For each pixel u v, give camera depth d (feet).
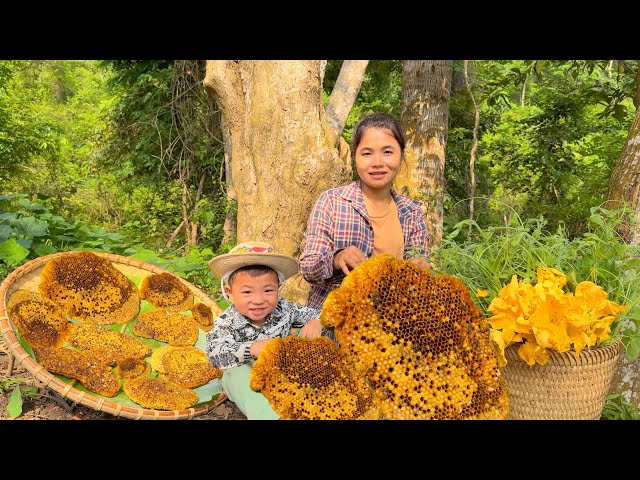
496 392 6.15
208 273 14.94
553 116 32.42
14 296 8.72
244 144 13.03
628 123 32.32
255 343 7.74
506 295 6.50
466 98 30.01
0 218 13.10
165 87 26.91
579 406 6.53
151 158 28.30
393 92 33.42
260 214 12.39
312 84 12.14
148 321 9.87
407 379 5.97
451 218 27.53
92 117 45.50
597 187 31.71
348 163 12.42
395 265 6.19
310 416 5.86
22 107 40.42
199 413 8.46
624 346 7.12
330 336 7.72
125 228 29.04
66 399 8.89
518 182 33.22
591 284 6.58
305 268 8.01
